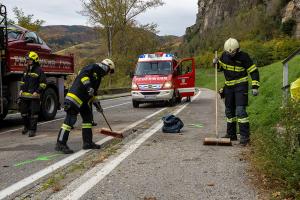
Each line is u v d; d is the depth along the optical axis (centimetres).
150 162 673
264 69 2480
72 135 1003
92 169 635
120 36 5238
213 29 10069
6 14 1197
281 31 6341
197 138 907
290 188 474
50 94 1401
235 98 825
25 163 698
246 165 639
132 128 1091
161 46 5519
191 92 2055
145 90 1838
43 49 1452
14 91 1270
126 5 5094
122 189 530
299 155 503
